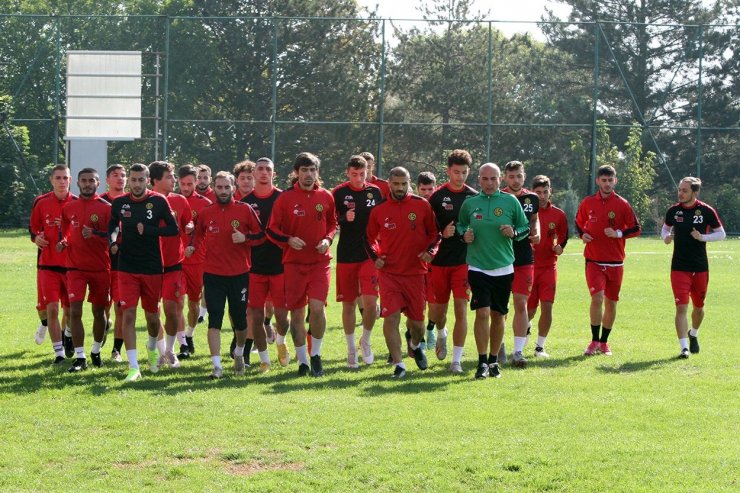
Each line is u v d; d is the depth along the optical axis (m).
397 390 9.46
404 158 39.69
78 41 41.09
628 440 7.41
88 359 11.52
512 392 9.31
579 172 40.44
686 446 7.22
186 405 8.70
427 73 39.94
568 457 6.91
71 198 11.33
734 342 12.80
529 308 12.09
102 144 36.28
